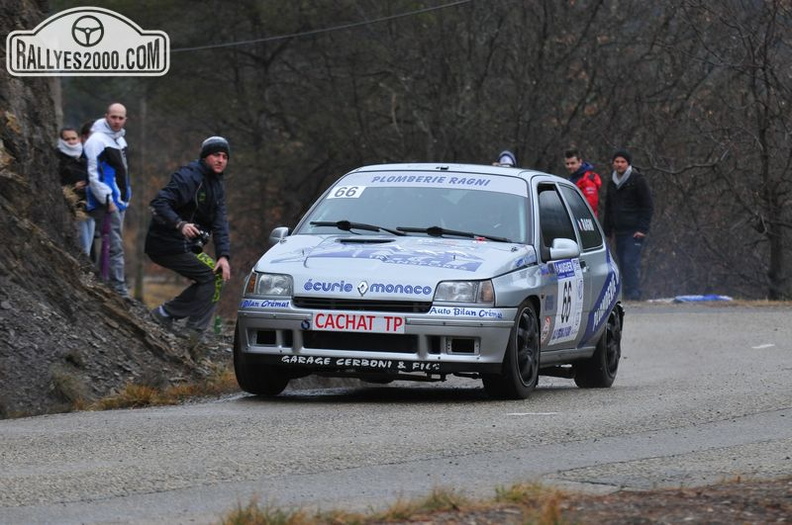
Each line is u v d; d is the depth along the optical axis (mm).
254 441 27594
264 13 123062
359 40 126688
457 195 39000
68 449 26719
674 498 20234
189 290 45781
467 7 122250
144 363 40750
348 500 21453
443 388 42250
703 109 112750
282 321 34875
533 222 38312
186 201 44688
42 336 38844
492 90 124500
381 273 34781
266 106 129500
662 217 114812
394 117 123062
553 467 24516
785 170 104562
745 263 113438
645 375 48344
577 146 120188
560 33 120562
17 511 20859
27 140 45469
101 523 19984
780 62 104688
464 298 34438
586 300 41281
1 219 40531
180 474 23812
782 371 44625
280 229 38750
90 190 51062
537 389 41062
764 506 19500
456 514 19250
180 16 122375
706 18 109438
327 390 40656
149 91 128125
